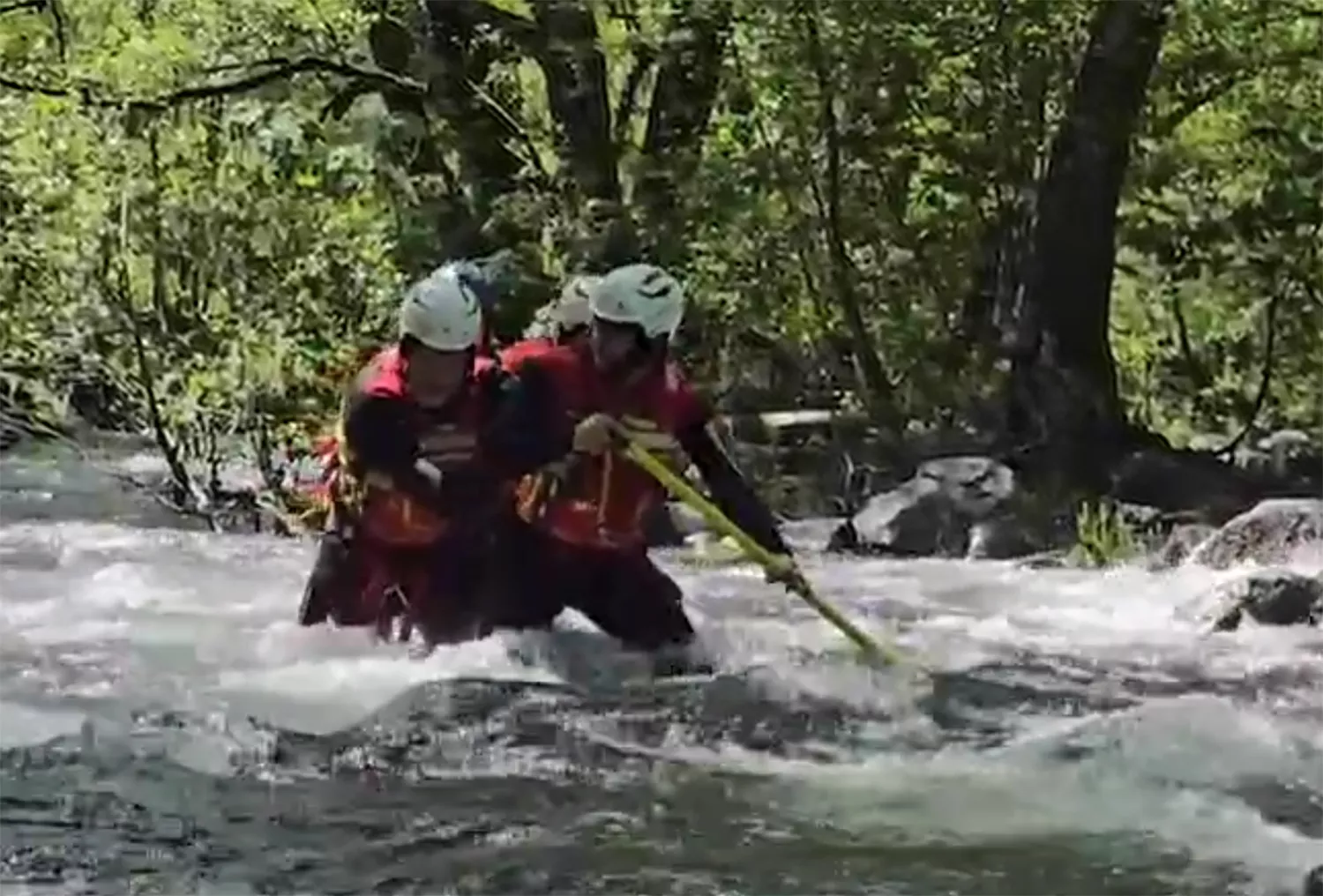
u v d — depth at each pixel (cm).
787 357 2409
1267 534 1466
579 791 673
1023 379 2127
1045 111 2305
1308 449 2280
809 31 2244
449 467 926
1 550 1445
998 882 572
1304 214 2573
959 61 2294
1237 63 2442
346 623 946
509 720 783
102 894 543
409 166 2353
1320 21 2439
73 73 2166
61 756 700
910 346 2336
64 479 2089
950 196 2369
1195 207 2622
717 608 1162
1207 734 775
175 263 2033
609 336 940
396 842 602
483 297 941
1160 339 3055
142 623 1026
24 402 2181
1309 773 710
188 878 560
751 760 729
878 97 2288
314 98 2436
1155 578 1412
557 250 2261
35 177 2017
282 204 2150
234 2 2392
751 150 2352
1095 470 2006
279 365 1989
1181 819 643
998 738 773
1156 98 2473
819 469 2105
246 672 873
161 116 2188
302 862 579
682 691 856
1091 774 707
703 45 2366
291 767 694
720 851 600
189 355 1989
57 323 2012
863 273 2394
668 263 2291
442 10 2398
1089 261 2123
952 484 1720
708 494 974
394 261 2241
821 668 920
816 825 630
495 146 2423
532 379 938
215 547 1500
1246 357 2939
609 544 950
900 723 801
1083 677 927
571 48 2361
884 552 1680
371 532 934
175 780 670
